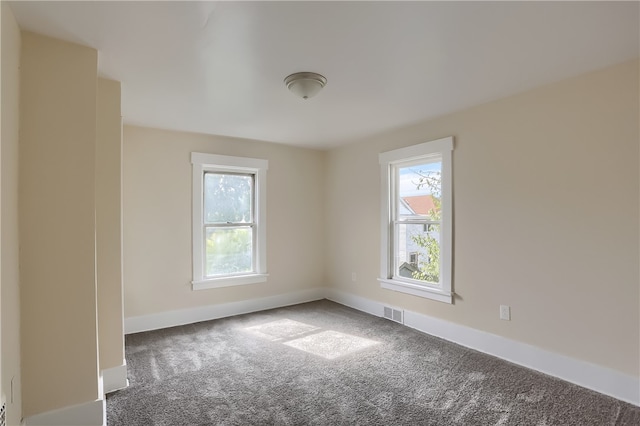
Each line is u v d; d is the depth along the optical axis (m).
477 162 3.00
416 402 2.18
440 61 2.14
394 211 3.92
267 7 1.56
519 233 2.71
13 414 1.56
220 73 2.28
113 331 2.35
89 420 1.84
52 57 1.80
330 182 4.80
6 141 1.48
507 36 1.84
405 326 3.65
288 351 3.00
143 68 2.19
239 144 4.18
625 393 2.17
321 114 3.20
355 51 2.00
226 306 4.07
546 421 1.97
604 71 2.26
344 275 4.57
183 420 2.00
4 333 1.43
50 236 1.77
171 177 3.75
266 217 4.40
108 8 1.55
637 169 2.12
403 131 3.71
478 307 3.00
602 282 2.27
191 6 1.54
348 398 2.23
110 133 2.35
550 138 2.53
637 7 1.57
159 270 3.67
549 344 2.54
